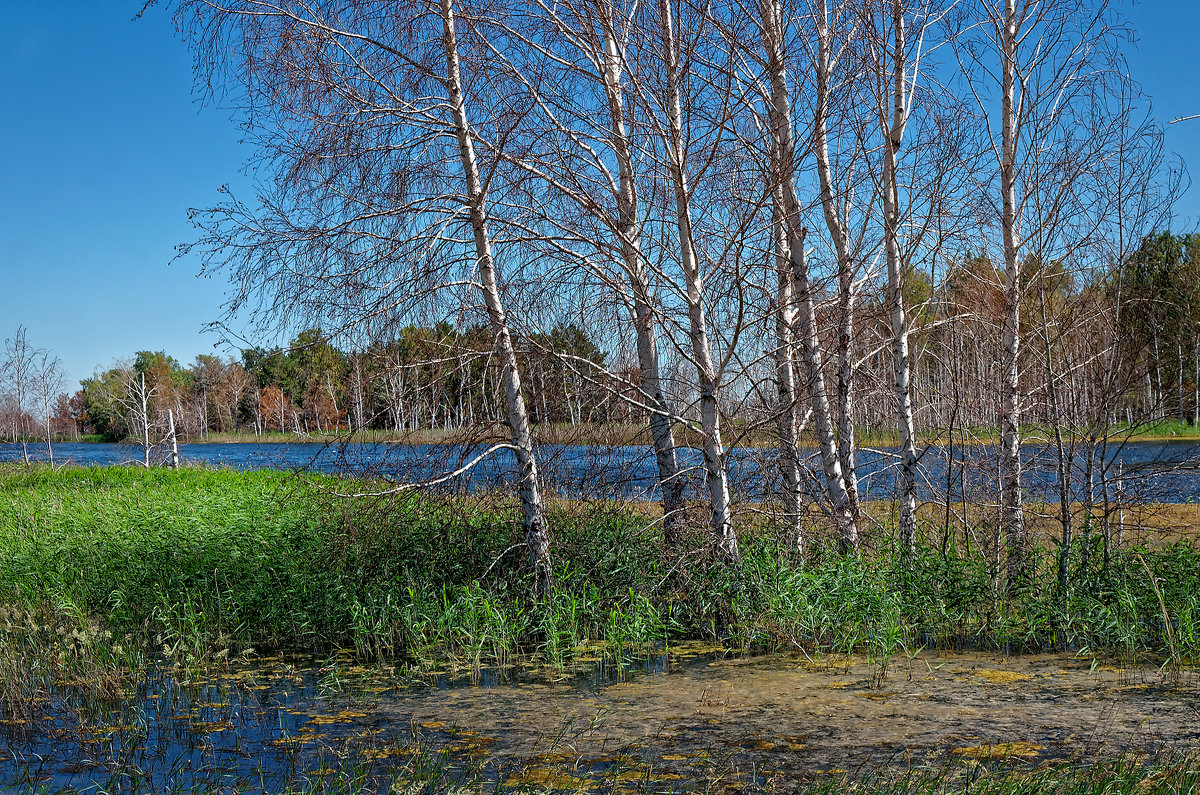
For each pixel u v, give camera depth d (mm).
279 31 8320
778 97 9727
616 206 9703
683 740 5715
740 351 9609
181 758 5652
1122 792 4328
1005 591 8781
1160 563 8781
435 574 9469
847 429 9820
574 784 4973
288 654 8609
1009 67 10117
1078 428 9297
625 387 9562
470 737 5902
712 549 8984
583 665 7898
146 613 9453
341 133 8375
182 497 16047
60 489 19109
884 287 10109
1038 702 6379
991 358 10875
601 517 10062
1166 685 6723
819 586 8469
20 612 9289
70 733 6176
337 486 9062
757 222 9508
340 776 5148
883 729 5840
